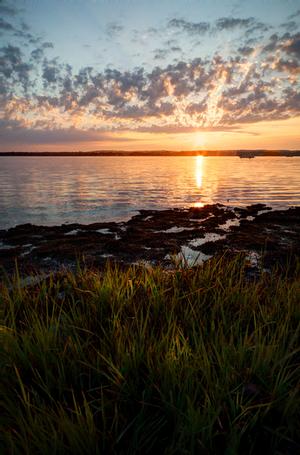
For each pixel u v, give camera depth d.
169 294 3.98
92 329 3.09
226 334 2.73
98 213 19.97
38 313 3.60
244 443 1.81
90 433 1.67
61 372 2.34
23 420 1.75
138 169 78.81
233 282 4.45
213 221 16.62
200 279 4.24
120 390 2.04
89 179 46.66
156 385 2.07
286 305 3.29
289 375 2.02
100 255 10.47
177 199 26.25
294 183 39.47
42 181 42.75
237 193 30.16
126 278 4.11
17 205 22.62
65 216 18.91
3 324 3.00
